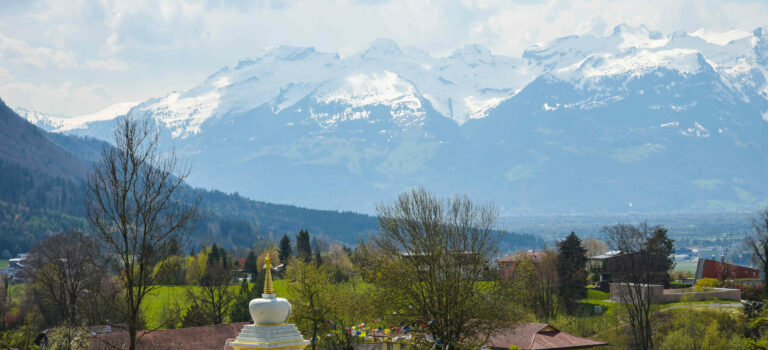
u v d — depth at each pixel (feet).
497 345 282.97
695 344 358.23
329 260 589.73
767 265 390.42
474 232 258.57
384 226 264.11
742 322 367.66
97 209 125.90
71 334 276.21
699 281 496.23
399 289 249.34
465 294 245.45
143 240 124.88
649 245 453.99
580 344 285.02
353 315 289.33
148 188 125.80
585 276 504.43
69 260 327.67
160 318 379.76
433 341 237.45
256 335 104.06
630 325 396.37
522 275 310.86
